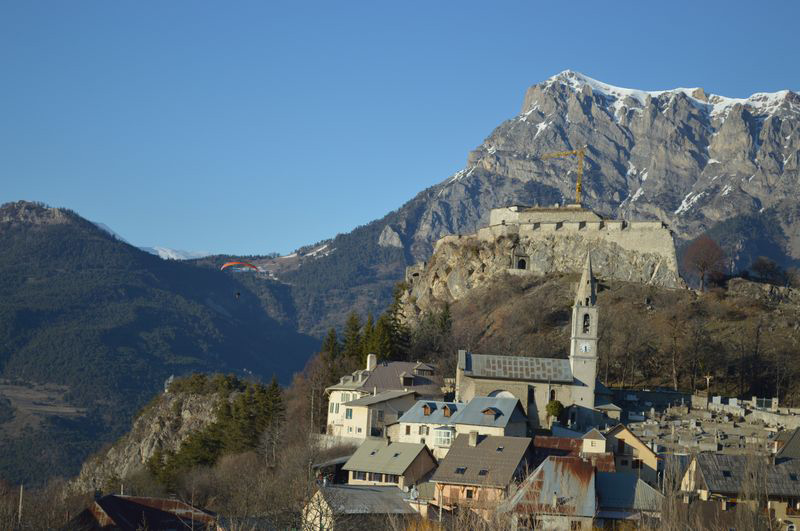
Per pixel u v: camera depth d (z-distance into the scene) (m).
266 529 106.25
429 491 132.38
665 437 170.88
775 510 117.38
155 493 172.75
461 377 179.00
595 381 178.75
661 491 120.44
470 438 139.12
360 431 174.00
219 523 111.19
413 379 188.50
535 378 177.50
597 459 138.38
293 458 158.75
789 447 140.00
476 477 130.50
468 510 97.06
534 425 175.12
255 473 164.50
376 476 141.50
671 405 198.12
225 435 197.88
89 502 145.50
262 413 198.25
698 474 123.31
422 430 160.12
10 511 134.62
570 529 105.94
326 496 108.19
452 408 163.00
